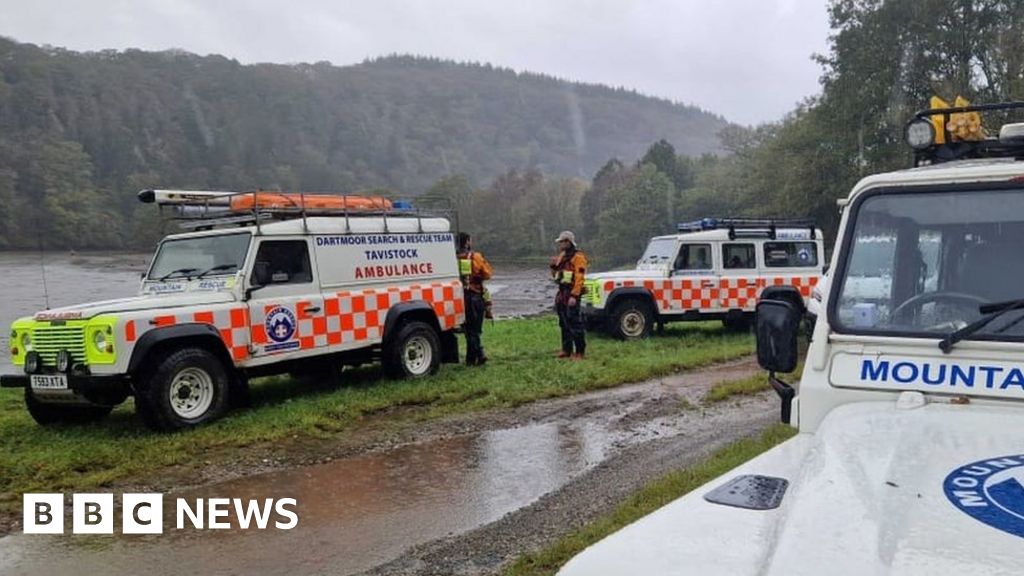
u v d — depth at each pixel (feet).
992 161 10.23
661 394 32.12
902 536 5.28
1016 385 8.04
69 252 185.06
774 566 5.22
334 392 31.76
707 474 19.35
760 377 33.81
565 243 40.04
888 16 134.00
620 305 47.67
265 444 24.79
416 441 25.31
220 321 27.22
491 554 16.01
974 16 129.70
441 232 36.17
